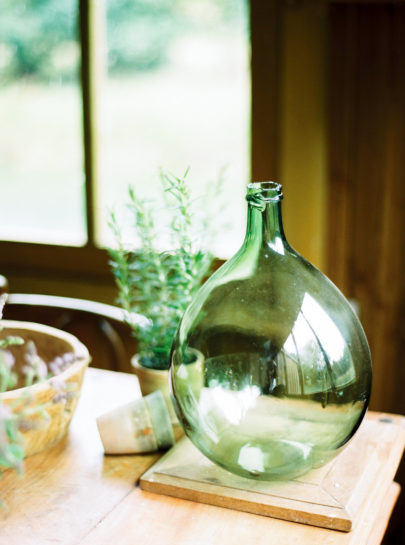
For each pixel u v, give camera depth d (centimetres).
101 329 136
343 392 70
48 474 81
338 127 168
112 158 224
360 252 171
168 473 78
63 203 240
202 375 72
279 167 185
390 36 162
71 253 217
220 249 198
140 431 84
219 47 214
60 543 68
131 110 222
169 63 219
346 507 72
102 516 73
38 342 98
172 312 92
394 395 174
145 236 92
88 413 98
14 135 243
